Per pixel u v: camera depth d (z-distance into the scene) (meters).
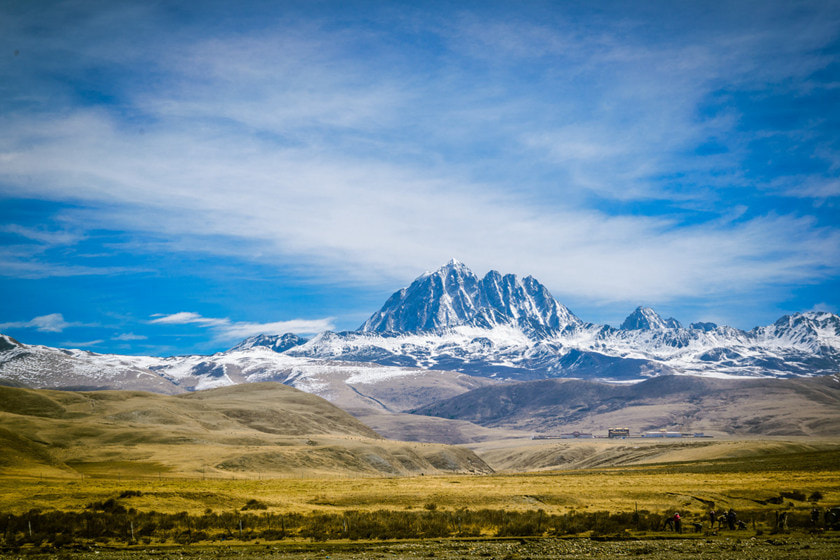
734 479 124.50
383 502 88.25
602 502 89.75
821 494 95.00
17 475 109.62
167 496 79.38
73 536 64.44
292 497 89.25
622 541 64.56
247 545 62.31
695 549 58.38
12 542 61.97
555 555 55.66
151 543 63.00
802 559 52.66
